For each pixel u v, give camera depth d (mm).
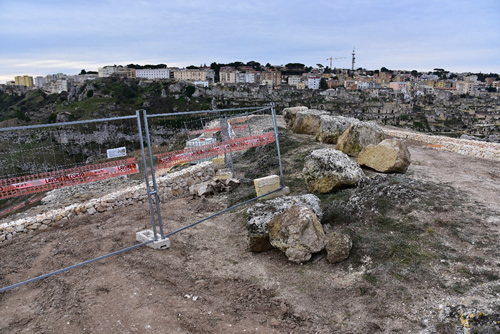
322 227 6977
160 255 6824
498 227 6461
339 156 9148
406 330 4316
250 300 5363
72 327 4789
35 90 132625
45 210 11938
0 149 10820
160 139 23938
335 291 5324
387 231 6598
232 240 7539
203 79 148750
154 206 10344
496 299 4547
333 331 4504
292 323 4770
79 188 15258
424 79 197250
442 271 5316
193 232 8023
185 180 12250
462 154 14484
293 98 101562
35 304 5465
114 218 9391
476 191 8547
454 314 4320
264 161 13555
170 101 93000
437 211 7059
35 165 10234
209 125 25062
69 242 7824
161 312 5023
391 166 10148
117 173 7691
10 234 8383
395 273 5367
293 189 10109
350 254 6141
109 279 5953
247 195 10016
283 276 5926
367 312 4754
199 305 5234
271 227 6605
